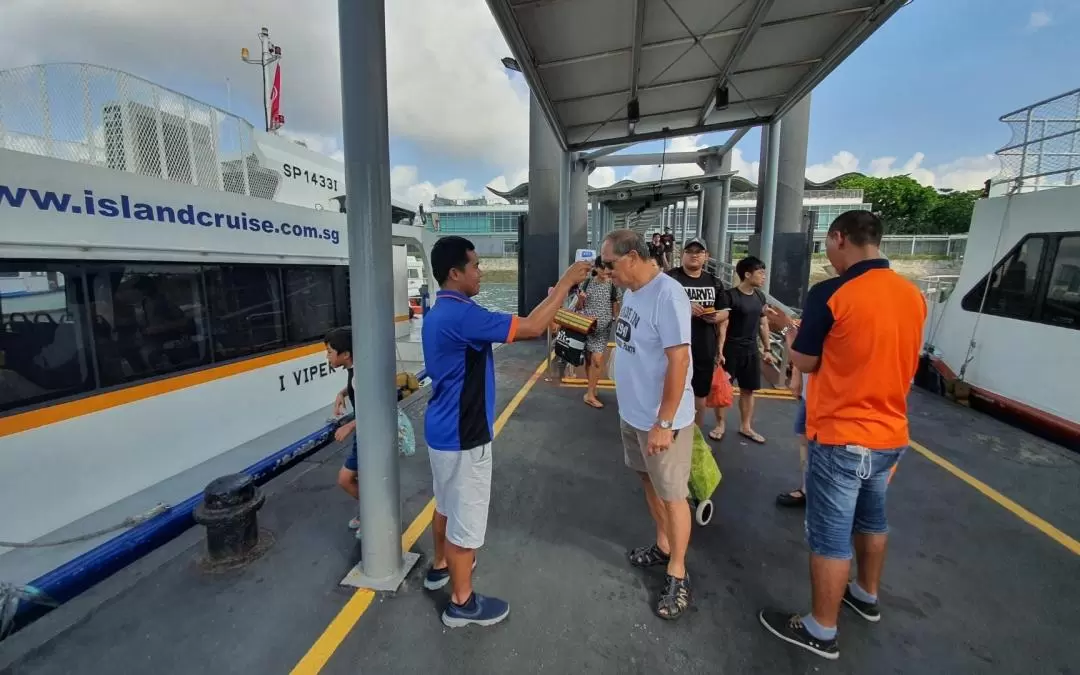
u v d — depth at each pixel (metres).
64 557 3.16
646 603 2.43
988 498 3.49
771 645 2.17
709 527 3.12
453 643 2.17
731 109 6.43
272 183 6.21
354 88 2.09
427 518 3.18
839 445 1.97
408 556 2.75
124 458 3.81
